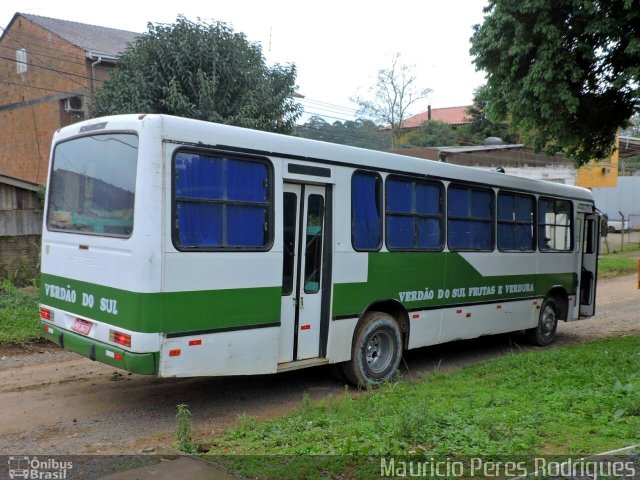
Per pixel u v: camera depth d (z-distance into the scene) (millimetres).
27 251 13961
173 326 5516
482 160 26844
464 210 8977
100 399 6699
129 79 13578
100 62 22078
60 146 6801
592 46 9500
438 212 8523
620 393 6027
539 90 9469
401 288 7922
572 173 29844
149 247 5375
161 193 5453
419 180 8195
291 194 6703
